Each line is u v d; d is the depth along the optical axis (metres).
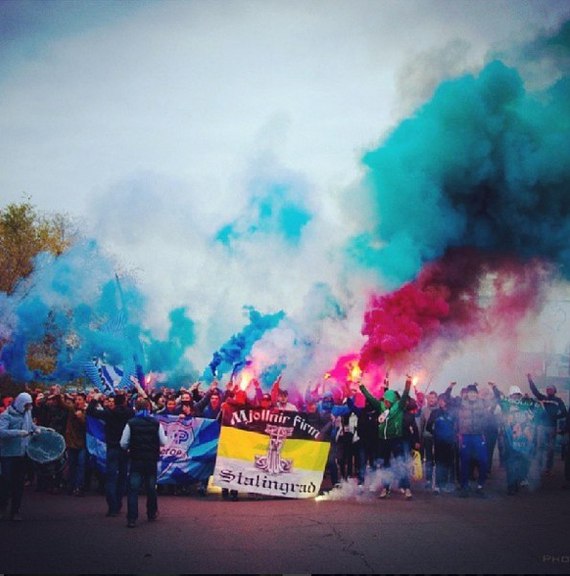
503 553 8.89
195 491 14.21
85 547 9.10
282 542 9.42
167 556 8.63
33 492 14.02
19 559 8.47
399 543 9.41
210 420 13.84
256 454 13.34
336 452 14.53
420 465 14.23
